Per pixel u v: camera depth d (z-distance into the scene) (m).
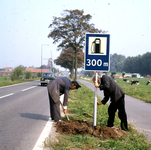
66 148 3.56
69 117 6.26
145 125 5.90
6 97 11.55
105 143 3.87
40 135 4.49
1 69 146.62
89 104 9.70
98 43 5.05
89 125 5.15
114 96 4.74
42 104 9.26
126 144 3.92
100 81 5.02
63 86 5.63
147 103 11.08
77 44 34.03
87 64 5.04
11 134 4.66
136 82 36.22
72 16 32.41
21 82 29.75
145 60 128.25
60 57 73.38
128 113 7.80
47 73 23.81
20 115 6.73
